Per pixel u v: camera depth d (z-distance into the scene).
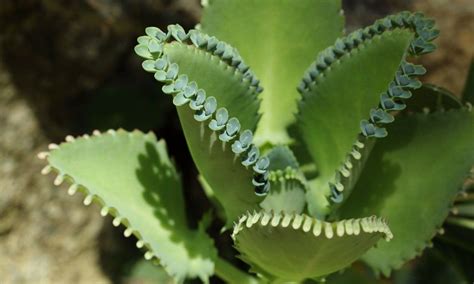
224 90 0.34
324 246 0.30
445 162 0.35
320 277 0.34
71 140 0.35
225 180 0.33
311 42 0.38
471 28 0.58
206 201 0.67
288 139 0.38
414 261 0.60
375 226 0.29
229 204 0.34
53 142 0.65
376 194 0.37
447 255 0.41
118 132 0.37
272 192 0.34
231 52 0.33
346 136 0.36
